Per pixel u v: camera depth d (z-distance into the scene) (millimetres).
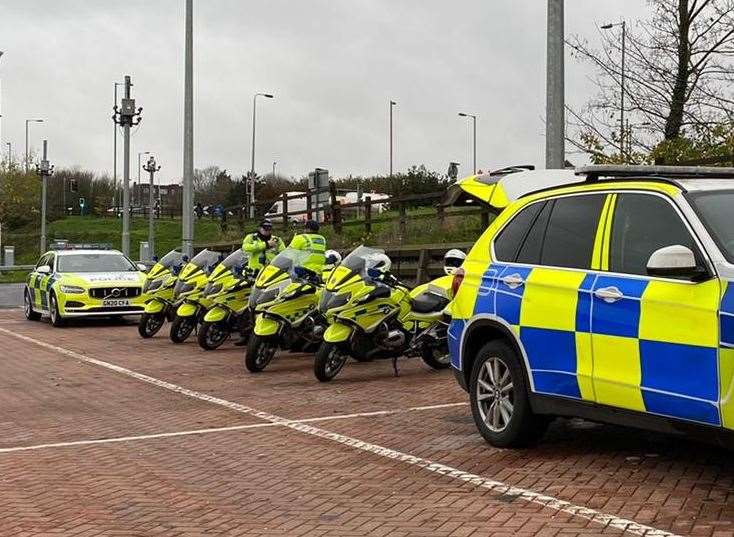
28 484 6688
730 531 4973
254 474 6785
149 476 6828
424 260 16562
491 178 10617
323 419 8758
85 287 19281
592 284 6176
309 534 5324
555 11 12266
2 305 27984
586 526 5180
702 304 5309
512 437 6930
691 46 16453
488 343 7191
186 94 22406
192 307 15547
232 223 32375
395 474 6598
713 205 5730
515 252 7125
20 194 67938
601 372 6000
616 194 6355
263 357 12117
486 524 5324
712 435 5250
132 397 10477
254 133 61625
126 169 29250
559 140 12305
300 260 12227
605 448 7027
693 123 16562
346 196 41781
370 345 11094
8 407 10000
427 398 9789
